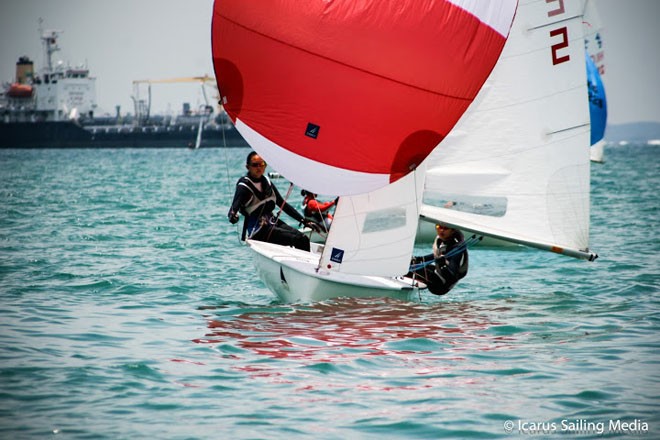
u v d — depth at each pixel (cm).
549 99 3819
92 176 18000
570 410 2378
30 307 3744
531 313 3672
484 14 3606
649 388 2561
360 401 2453
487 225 3906
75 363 2803
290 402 2441
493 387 2581
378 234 3734
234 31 3597
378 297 3872
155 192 12406
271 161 3738
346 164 3641
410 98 3566
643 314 3625
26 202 10306
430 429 2238
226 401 2442
